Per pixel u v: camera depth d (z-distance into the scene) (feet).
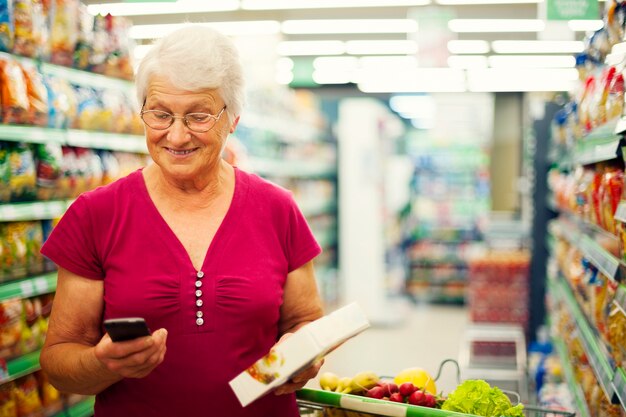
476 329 19.19
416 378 7.94
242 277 6.05
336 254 38.27
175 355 5.96
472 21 22.79
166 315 5.92
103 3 19.69
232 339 6.01
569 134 13.35
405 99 41.29
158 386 6.01
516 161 36.24
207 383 5.98
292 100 29.19
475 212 39.27
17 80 8.92
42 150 9.70
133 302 5.91
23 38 9.26
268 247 6.31
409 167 39.52
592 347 9.46
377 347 26.13
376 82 34.19
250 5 20.12
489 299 22.25
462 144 40.11
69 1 10.39
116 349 4.88
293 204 6.66
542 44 25.27
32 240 9.62
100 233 6.11
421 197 39.88
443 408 7.11
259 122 23.47
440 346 26.30
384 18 23.13
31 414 9.35
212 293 5.98
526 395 14.24
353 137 31.53
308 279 6.74
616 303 7.48
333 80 34.04
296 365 5.34
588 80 10.21
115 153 11.90
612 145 7.63
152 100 5.68
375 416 6.88
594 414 9.12
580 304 11.50
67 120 10.02
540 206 20.63
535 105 29.76
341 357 24.47
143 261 5.99
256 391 5.41
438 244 38.93
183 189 6.19
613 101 7.63
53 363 5.88
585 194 10.79
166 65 5.58
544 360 15.17
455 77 32.30
